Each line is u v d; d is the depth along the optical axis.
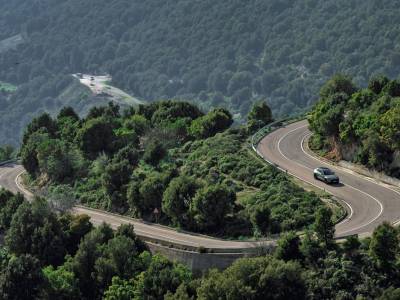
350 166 122.19
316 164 126.12
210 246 98.44
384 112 122.31
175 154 139.25
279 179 115.75
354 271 85.06
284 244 89.50
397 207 105.06
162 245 101.31
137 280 93.44
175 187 110.31
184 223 109.62
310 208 104.50
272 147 136.62
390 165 116.00
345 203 107.31
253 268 85.19
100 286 95.94
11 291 94.69
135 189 118.88
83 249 99.00
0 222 116.75
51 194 127.06
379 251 84.56
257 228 102.25
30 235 105.38
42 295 94.56
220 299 83.06
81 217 108.31
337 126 126.12
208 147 135.25
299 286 84.19
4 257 104.69
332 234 89.50
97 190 133.12
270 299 83.56
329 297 83.81
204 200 105.62
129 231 103.12
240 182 119.12
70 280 96.56
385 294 79.44
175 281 90.75
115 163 132.12
